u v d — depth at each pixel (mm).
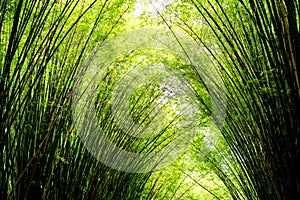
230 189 6863
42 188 4402
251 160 5246
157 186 8500
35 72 4586
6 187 3852
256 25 4367
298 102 4074
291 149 4230
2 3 3609
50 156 4492
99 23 5535
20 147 4242
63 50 5031
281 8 3875
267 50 4234
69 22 5055
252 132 5090
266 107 4430
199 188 10305
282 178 4359
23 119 4406
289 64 4035
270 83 4324
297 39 3875
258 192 5172
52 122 4156
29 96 3994
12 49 3566
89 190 5551
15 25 3553
